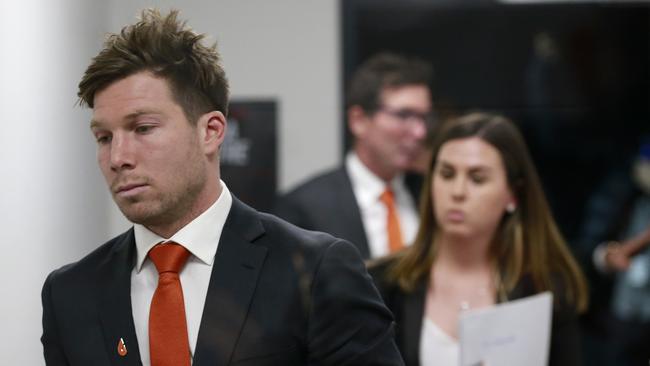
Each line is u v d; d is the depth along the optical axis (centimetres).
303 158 725
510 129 423
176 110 244
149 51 244
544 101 750
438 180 418
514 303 372
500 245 427
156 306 249
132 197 241
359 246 584
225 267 253
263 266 255
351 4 733
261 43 725
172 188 243
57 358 259
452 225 411
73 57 520
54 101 498
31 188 478
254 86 726
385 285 413
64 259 508
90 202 538
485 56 746
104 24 571
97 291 258
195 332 250
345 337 253
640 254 743
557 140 754
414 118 617
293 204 595
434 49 743
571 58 749
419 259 420
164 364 244
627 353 745
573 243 761
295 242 260
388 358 260
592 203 760
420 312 410
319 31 728
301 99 727
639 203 757
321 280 253
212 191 257
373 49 738
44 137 488
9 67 459
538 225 430
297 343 249
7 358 459
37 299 480
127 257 260
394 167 610
